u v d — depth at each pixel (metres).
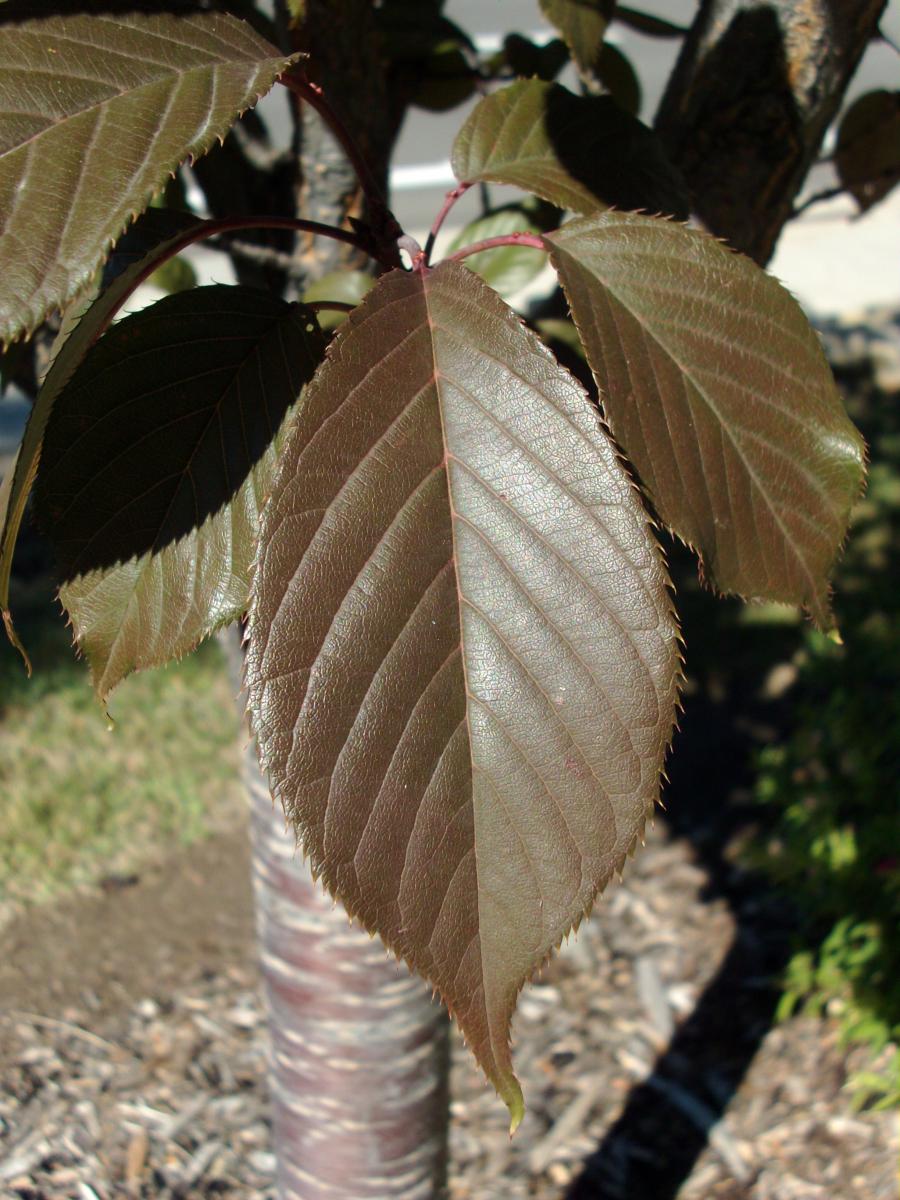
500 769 0.16
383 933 0.16
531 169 0.24
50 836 0.91
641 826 0.16
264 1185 0.68
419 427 0.17
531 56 0.37
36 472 0.20
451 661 0.16
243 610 0.20
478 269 0.33
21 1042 0.76
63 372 0.18
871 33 0.31
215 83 0.17
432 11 0.39
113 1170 0.68
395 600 0.16
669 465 0.18
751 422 0.19
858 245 2.44
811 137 0.31
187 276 0.34
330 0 0.29
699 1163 0.69
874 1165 0.67
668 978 0.83
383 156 0.33
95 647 0.20
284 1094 0.47
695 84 0.31
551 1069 0.77
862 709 0.88
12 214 0.16
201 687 1.08
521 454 0.17
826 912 0.77
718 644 1.19
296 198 0.34
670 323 0.20
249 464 0.20
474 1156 0.70
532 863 0.16
